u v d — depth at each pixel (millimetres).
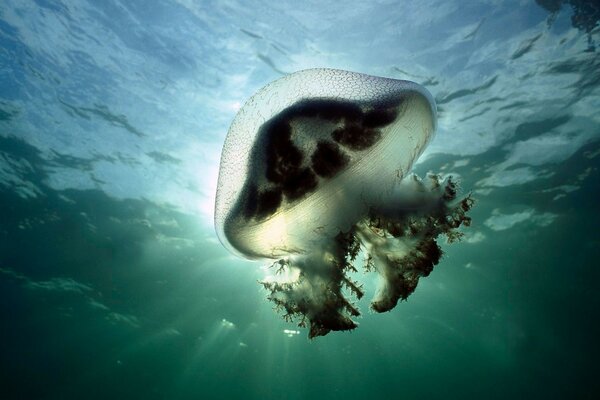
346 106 1645
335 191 1738
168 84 7855
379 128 1673
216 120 8445
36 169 10070
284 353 21828
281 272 1946
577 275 14789
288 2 6488
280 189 1668
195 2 6551
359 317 1828
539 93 7742
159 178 10125
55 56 7492
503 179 10180
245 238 1826
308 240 1815
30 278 13938
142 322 17391
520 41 6836
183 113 8398
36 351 19172
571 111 8094
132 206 11172
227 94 7938
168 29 6969
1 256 12727
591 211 11180
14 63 7633
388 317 18625
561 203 10945
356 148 1683
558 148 9078
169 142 9070
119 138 9086
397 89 1646
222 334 18594
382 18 6656
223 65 7465
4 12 6762
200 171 9742
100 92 8094
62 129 8961
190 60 7406
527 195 10711
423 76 7570
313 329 1788
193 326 17797
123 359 21094
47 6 6668
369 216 1838
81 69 7695
